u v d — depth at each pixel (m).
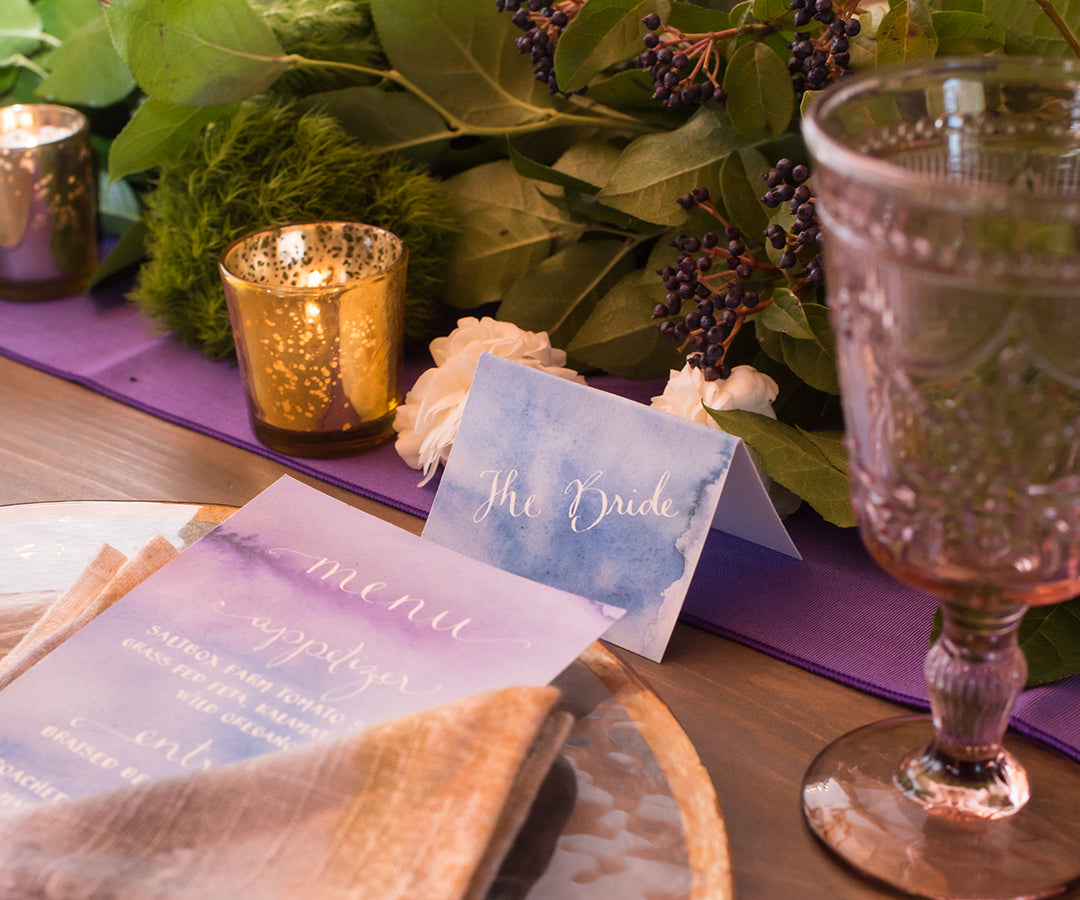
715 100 0.59
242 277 0.62
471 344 0.59
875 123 0.42
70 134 0.73
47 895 0.40
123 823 0.42
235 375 0.68
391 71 0.68
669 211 0.61
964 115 0.43
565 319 0.66
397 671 0.46
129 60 0.63
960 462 0.40
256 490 0.60
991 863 0.43
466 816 0.41
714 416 0.54
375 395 0.62
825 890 0.44
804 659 0.51
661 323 0.62
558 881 0.42
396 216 0.67
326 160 0.66
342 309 0.59
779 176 0.55
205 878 0.41
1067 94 0.43
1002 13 0.56
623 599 0.52
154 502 0.54
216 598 0.49
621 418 0.53
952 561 0.41
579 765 0.45
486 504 0.55
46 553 0.52
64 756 0.44
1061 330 0.38
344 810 0.42
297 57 0.67
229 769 0.42
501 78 0.68
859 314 0.40
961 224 0.37
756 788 0.47
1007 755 0.46
